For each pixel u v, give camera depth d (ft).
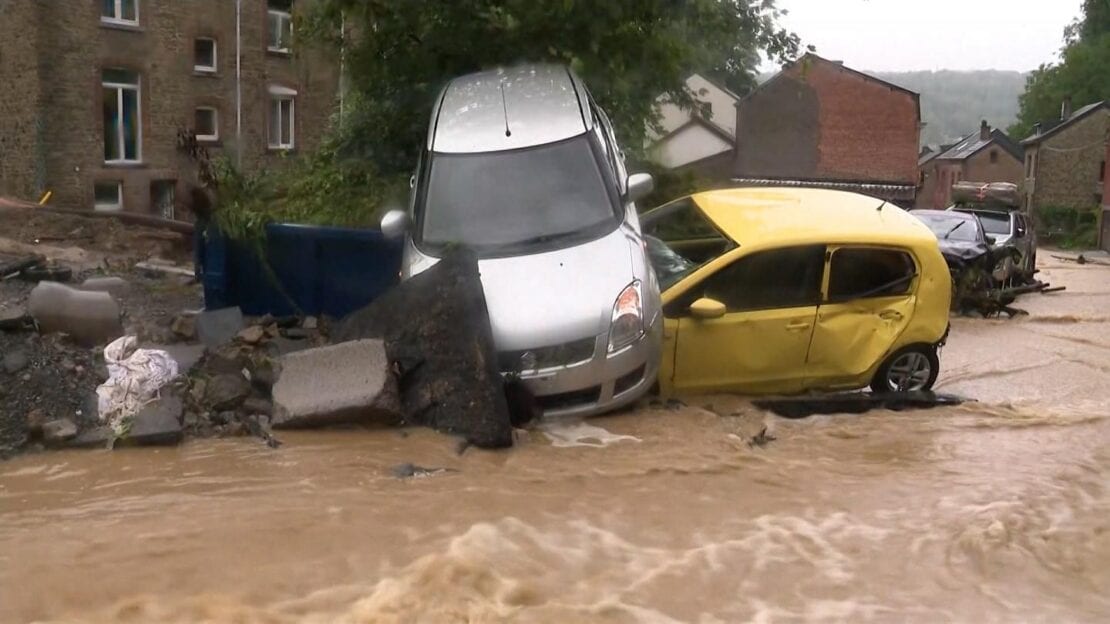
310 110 92.94
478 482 19.77
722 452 22.48
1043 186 210.59
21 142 76.28
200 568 15.53
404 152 37.83
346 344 23.04
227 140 86.43
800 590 15.69
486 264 24.39
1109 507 19.98
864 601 15.40
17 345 23.34
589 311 22.97
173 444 21.20
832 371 27.61
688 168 42.98
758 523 18.45
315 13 39.09
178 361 24.00
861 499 20.07
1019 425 26.48
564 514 18.38
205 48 85.56
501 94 29.19
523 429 22.99
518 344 22.74
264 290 31.22
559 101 28.68
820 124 159.12
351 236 29.94
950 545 17.65
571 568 16.01
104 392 22.27
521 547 16.62
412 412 22.71
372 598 14.47
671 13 38.34
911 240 28.04
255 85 88.28
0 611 14.02
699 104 45.70
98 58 77.56
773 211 28.99
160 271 45.83
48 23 74.74
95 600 14.42
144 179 81.66
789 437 24.44
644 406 25.34
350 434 22.09
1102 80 263.08
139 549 16.19
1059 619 15.06
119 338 24.91
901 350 28.32
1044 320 54.13
